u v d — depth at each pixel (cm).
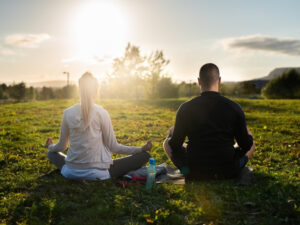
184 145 397
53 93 8794
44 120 1030
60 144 367
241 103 1894
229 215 262
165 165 428
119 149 359
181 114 339
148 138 701
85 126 334
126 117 1148
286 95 4666
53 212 266
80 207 282
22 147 575
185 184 339
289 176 379
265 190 315
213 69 332
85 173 344
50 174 391
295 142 635
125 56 4350
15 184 348
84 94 331
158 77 3894
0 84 7400
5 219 258
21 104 1936
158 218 256
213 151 334
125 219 262
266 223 242
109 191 320
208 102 330
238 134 336
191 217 262
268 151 549
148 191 318
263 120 1018
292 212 258
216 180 342
